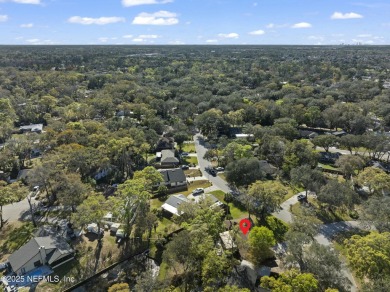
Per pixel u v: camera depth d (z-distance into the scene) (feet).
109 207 200.03
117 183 281.54
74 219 189.57
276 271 168.04
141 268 180.34
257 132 358.43
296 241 158.71
